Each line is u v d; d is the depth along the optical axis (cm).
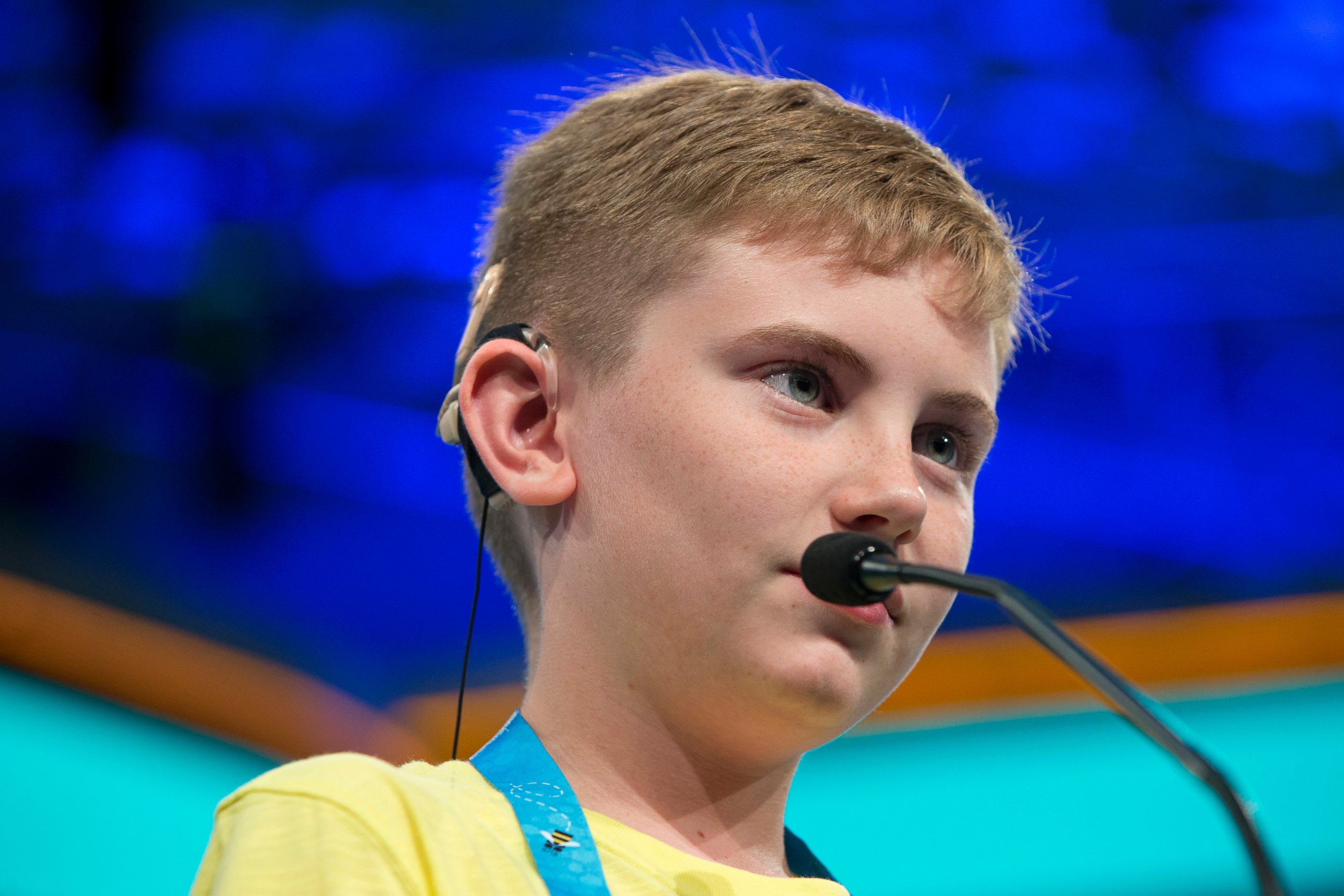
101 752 987
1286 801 891
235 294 1636
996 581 269
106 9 1695
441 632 1415
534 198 391
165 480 1579
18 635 1070
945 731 1012
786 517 316
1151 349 1678
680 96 385
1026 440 1634
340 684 1304
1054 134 1717
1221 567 1563
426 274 1661
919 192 352
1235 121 1725
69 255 1664
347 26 1706
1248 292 1692
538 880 297
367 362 1636
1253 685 1182
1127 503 1609
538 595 360
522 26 1686
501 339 360
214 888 276
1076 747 974
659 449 328
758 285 332
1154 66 1731
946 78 1703
